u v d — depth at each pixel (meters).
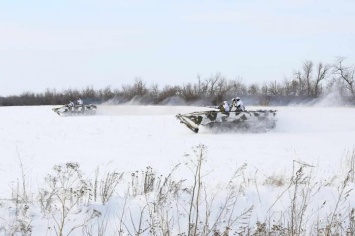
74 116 36.41
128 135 20.44
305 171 9.98
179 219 5.07
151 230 4.65
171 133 21.42
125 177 9.15
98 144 16.91
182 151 14.59
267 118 22.42
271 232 4.78
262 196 6.00
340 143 16.55
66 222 4.86
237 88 69.75
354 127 24.50
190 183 8.26
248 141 17.66
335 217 5.16
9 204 5.49
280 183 7.09
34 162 12.30
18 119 32.97
